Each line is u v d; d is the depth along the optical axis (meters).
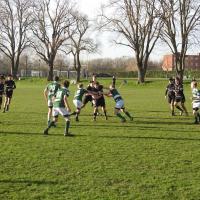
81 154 12.81
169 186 9.52
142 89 64.00
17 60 91.44
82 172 10.67
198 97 20.70
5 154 12.73
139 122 21.03
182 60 66.50
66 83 16.42
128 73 114.19
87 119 22.11
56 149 13.58
